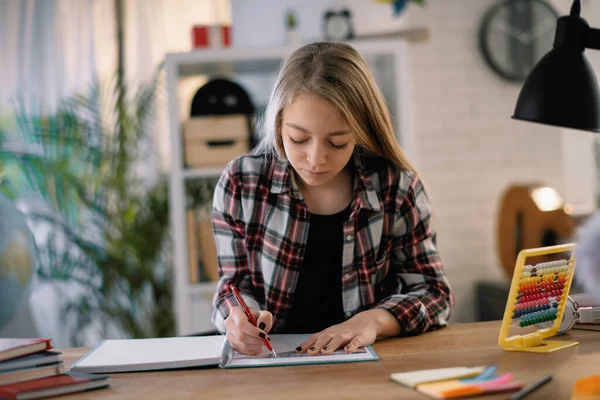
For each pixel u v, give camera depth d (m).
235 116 3.22
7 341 1.14
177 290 3.19
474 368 1.08
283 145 1.47
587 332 1.37
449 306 1.52
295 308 1.58
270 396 1.00
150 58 3.78
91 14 3.77
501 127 3.88
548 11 3.84
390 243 1.58
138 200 3.58
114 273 3.56
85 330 3.70
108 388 1.09
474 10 3.84
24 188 3.62
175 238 3.19
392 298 1.45
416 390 1.00
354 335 1.30
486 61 3.86
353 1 3.83
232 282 1.56
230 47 3.30
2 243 1.07
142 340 1.41
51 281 3.65
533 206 3.51
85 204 3.55
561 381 1.03
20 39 3.75
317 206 1.57
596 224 1.00
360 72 1.40
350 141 1.38
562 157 3.92
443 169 3.86
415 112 3.84
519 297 1.26
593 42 1.31
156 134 3.71
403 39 3.30
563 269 1.30
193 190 3.26
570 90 1.30
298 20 3.83
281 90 1.38
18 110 3.73
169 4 3.79
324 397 0.99
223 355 1.23
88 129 3.60
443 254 3.87
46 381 1.07
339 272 1.56
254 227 1.57
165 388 1.08
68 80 3.76
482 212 3.88
